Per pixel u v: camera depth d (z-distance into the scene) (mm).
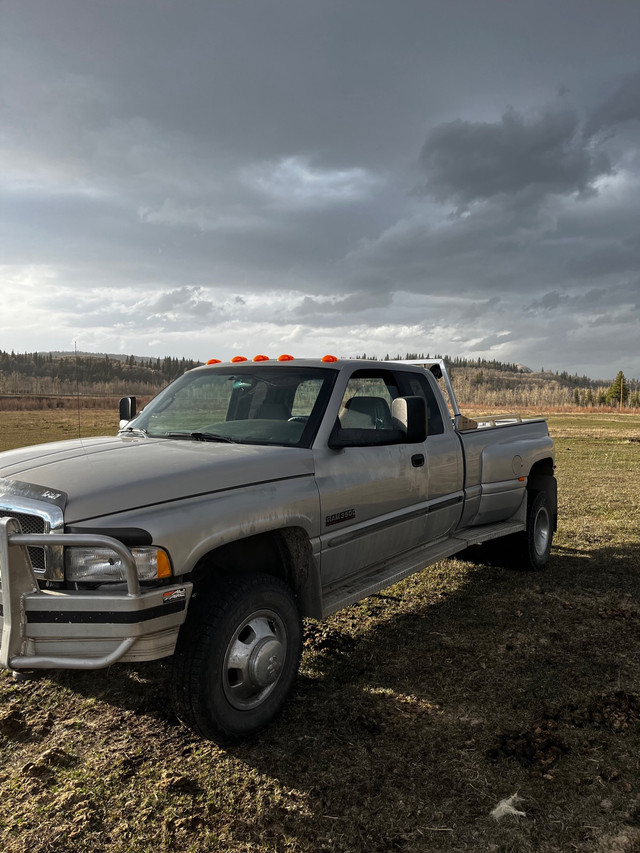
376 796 2732
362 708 3504
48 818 2609
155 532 2748
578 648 4324
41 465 3184
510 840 2457
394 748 3102
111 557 2734
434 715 3422
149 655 2727
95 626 2660
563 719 3365
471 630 4676
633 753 3045
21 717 3480
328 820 2586
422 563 4551
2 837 2500
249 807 2666
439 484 4840
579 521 8773
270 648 3152
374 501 4070
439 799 2711
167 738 3236
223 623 2947
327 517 3666
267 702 3230
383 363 4668
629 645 4371
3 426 29219
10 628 2674
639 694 3637
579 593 5562
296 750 3096
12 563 2670
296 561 3609
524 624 4793
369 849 2422
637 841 2443
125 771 2934
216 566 3477
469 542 5184
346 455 3912
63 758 3049
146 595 2658
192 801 2711
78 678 3953
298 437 3812
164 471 3068
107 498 2812
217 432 4012
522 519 5996
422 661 4125
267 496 3277
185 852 2418
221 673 2977
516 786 2795
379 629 4715
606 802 2684
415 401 3947
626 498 10664
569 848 2412
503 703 3549
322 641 4473
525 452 5957
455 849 2414
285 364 4352
